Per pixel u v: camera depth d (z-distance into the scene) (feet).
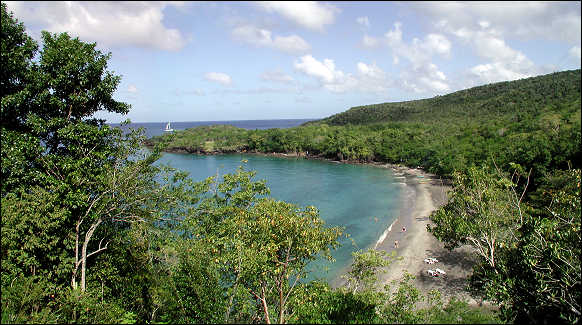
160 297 47.85
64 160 49.01
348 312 49.55
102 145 54.13
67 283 51.55
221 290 45.98
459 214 85.61
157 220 59.57
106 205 54.19
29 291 41.09
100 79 54.65
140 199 57.11
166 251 51.06
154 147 60.95
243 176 65.87
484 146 261.65
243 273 42.86
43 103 48.80
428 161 299.99
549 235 46.50
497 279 51.34
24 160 44.86
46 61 48.73
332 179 263.90
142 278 51.60
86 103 54.65
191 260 46.42
